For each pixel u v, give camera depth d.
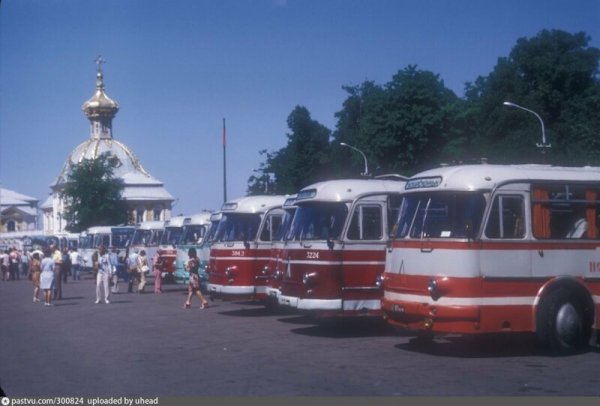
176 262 35.91
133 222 85.12
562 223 14.96
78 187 81.06
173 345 17.12
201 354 15.68
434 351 15.66
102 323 22.23
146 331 19.98
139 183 115.62
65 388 12.30
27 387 12.43
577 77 57.22
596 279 15.07
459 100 62.06
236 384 12.36
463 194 14.44
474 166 14.88
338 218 18.17
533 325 14.54
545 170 15.12
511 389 11.77
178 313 25.05
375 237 18.30
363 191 18.39
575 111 55.69
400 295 15.02
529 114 54.88
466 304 14.02
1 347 17.25
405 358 14.75
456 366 13.79
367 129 58.66
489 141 56.31
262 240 23.92
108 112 124.00
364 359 14.69
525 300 14.46
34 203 143.50
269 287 20.94
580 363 14.04
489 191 14.42
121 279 46.81
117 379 13.03
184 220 36.38
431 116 56.84
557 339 14.70
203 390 11.94
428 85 57.41
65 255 47.44
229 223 24.48
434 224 14.71
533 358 14.62
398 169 57.66
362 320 21.52
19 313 26.09
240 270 23.69
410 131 56.78
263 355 15.38
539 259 14.63
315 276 17.98
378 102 58.44
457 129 59.19
